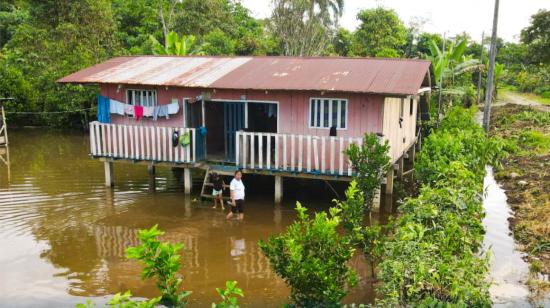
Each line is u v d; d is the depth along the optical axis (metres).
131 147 15.69
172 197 15.59
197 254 11.08
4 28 43.44
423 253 7.58
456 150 13.43
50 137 27.77
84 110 29.00
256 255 11.03
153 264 6.06
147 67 16.91
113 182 16.80
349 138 13.09
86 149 24.03
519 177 16.91
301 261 7.03
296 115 14.23
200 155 15.30
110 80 15.51
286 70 15.02
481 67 29.59
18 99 30.25
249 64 16.11
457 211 9.64
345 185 16.42
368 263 10.24
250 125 16.30
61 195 15.88
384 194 15.64
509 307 8.28
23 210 14.30
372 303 8.49
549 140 22.67
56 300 8.92
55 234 12.38
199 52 30.39
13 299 8.97
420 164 12.95
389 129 14.56
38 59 31.58
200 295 9.10
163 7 43.22
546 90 49.50
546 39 34.16
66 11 34.09
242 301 8.83
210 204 14.84
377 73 13.98
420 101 21.12
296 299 7.25
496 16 20.56
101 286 9.49
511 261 10.29
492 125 29.34
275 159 14.08
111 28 33.31
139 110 15.65
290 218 13.54
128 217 13.69
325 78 13.91
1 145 24.84
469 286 7.07
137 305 5.70
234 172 14.70
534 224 12.07
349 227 9.11
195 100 14.91
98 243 11.76
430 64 14.84
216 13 42.50
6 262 10.64
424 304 7.03
